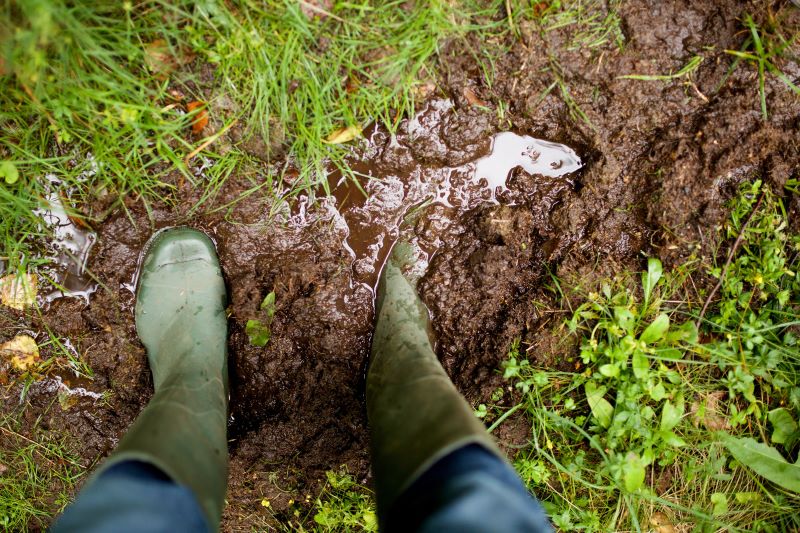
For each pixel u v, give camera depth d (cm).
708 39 162
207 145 162
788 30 160
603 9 159
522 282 177
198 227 172
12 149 156
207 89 156
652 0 159
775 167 165
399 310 167
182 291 164
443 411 111
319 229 174
